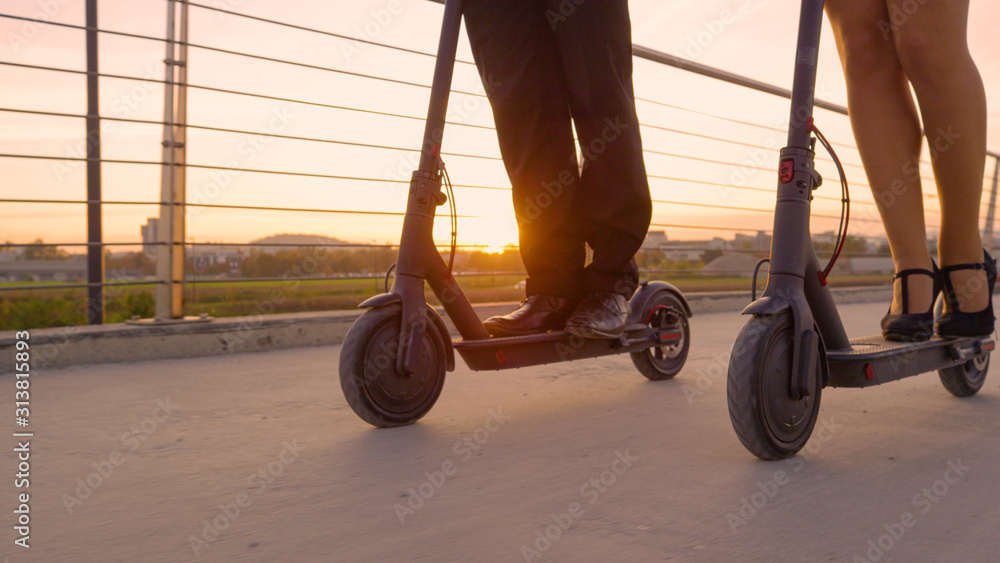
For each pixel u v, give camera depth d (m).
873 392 1.62
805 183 1.10
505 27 1.55
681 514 0.83
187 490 0.95
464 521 0.82
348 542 0.76
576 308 1.54
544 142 1.58
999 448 1.12
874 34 1.39
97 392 1.67
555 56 1.58
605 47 1.47
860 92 1.42
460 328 1.44
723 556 0.71
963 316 1.38
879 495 0.89
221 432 1.28
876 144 1.40
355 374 1.26
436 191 1.38
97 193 2.91
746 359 1.02
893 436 1.21
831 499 0.88
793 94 1.12
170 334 2.25
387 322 1.31
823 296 1.18
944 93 1.30
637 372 1.98
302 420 1.38
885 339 1.37
